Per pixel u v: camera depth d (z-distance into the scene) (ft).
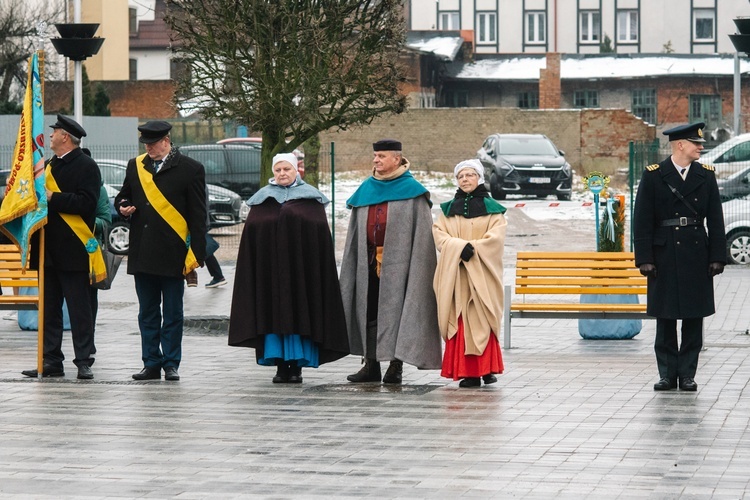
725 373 47.50
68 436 35.96
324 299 45.11
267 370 49.67
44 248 46.96
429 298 45.06
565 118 206.28
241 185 120.37
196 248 46.01
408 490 29.19
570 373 47.98
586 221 126.93
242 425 37.55
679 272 43.09
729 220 93.91
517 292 57.21
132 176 46.29
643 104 252.21
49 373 47.75
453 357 44.42
